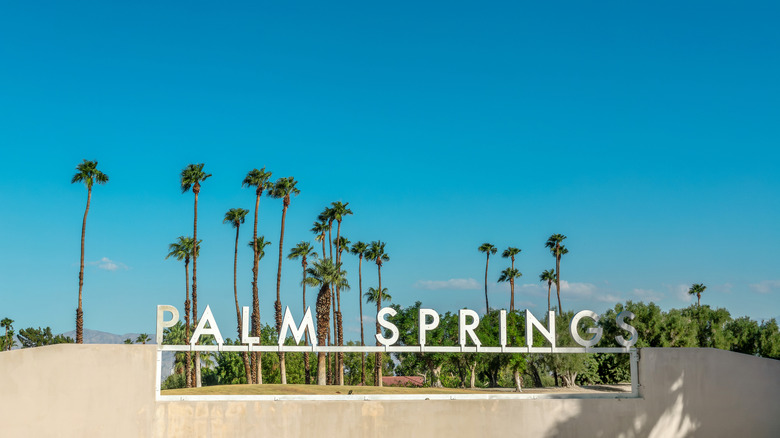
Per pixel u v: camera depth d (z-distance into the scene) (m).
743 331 63.03
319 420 23.61
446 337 75.12
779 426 24.97
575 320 25.75
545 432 24.70
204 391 45.31
